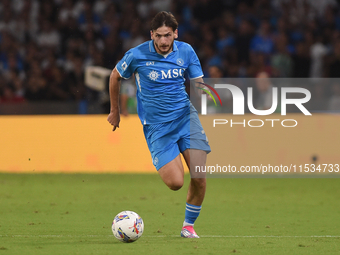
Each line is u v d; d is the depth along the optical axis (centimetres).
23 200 2933
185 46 1788
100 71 4459
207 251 1524
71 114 4447
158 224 2155
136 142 4400
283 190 3488
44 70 5562
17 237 1798
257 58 5622
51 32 6119
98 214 2438
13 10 6394
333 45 5919
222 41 6081
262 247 1609
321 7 6306
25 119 4459
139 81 1788
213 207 2722
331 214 2484
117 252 1495
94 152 4406
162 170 1744
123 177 4112
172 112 1761
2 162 4456
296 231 1994
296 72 5838
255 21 6159
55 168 4425
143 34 6084
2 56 6003
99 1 6312
